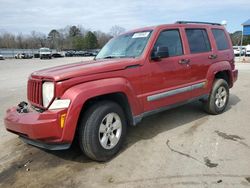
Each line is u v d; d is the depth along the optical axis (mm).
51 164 3990
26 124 3607
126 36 5371
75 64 4465
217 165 3752
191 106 6949
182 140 4699
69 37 106562
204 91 5766
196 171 3604
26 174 3723
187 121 5758
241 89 9586
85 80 3787
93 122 3758
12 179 3605
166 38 5012
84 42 95625
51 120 3529
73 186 3381
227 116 6070
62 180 3531
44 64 31469
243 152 4145
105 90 3855
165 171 3635
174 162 3879
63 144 3695
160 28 4949
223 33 6574
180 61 5109
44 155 4293
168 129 5281
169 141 4668
